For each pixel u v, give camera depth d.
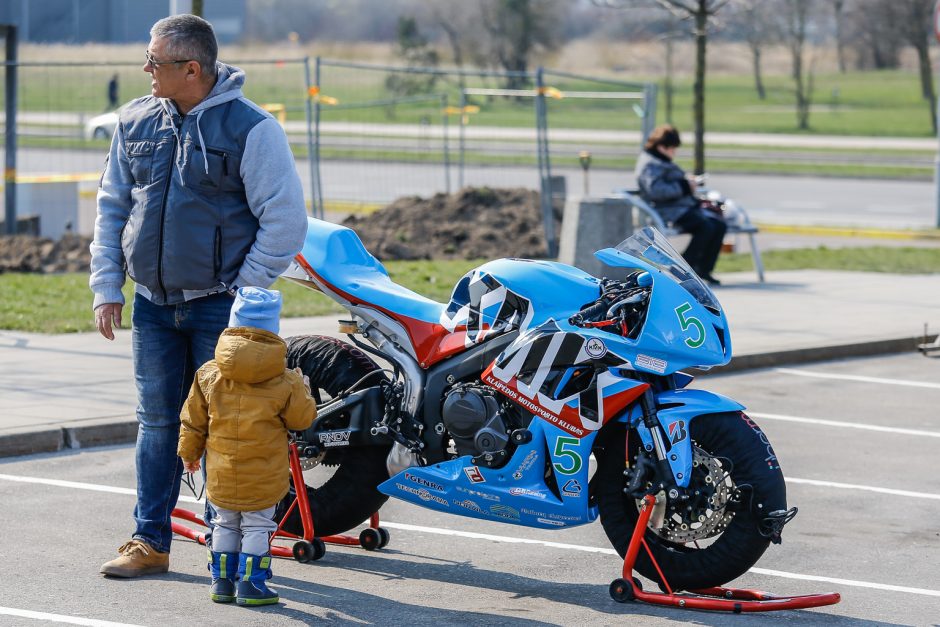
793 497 11.93
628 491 8.91
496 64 104.25
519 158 51.88
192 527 10.59
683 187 23.78
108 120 54.16
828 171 52.81
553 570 9.75
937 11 34.38
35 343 17.31
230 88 8.80
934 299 23.00
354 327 9.93
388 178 43.75
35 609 8.48
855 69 121.56
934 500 11.91
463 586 9.30
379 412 9.63
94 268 9.12
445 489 9.23
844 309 21.77
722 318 9.12
